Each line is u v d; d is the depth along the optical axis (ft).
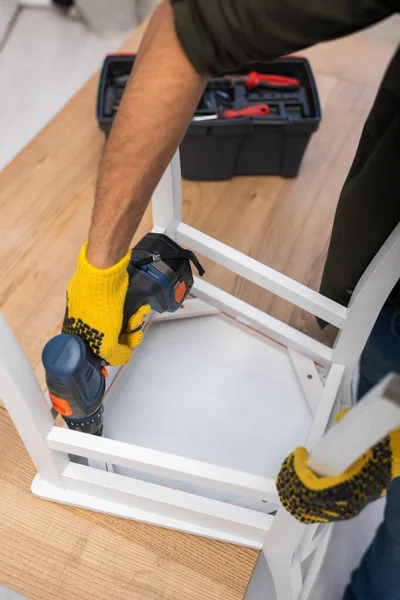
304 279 3.65
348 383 3.11
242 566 2.60
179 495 2.56
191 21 1.47
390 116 2.04
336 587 4.02
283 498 1.70
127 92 1.67
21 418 2.22
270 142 3.89
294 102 3.99
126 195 1.79
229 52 1.49
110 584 2.56
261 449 3.04
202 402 3.18
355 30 1.35
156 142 1.70
